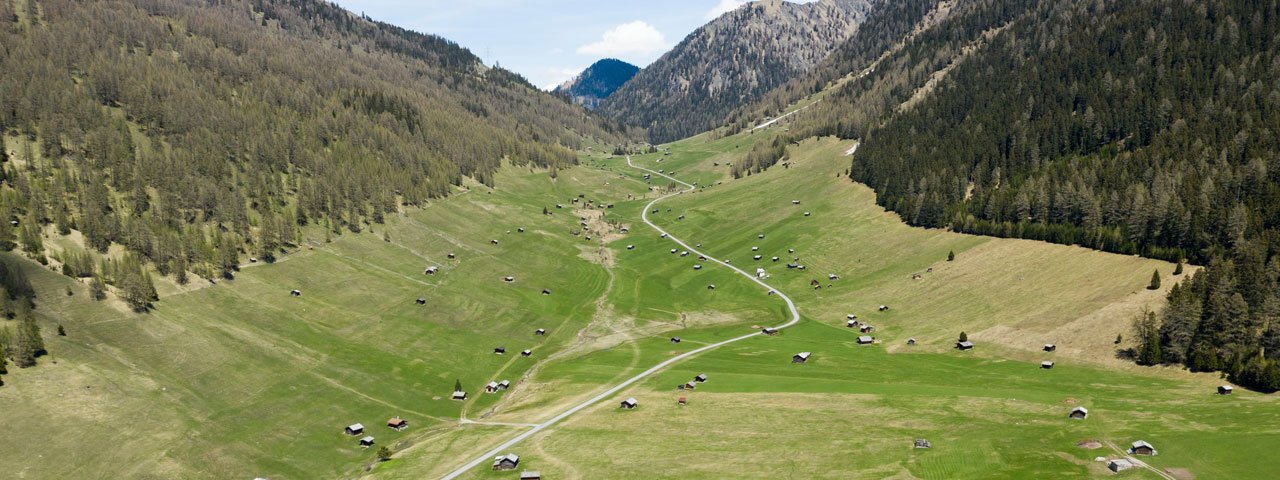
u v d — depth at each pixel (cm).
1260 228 16688
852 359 16950
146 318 16062
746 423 12962
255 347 16575
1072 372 14325
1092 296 17138
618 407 14462
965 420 12194
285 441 13600
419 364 17862
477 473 11812
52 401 12838
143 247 19012
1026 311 17662
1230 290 14250
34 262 16188
